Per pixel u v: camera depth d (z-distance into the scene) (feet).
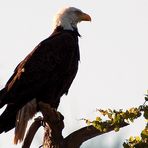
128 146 20.66
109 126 22.09
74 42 44.01
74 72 43.21
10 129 36.78
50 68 41.88
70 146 29.94
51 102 41.16
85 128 29.53
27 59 42.39
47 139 31.01
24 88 40.29
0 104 38.91
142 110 20.95
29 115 37.65
